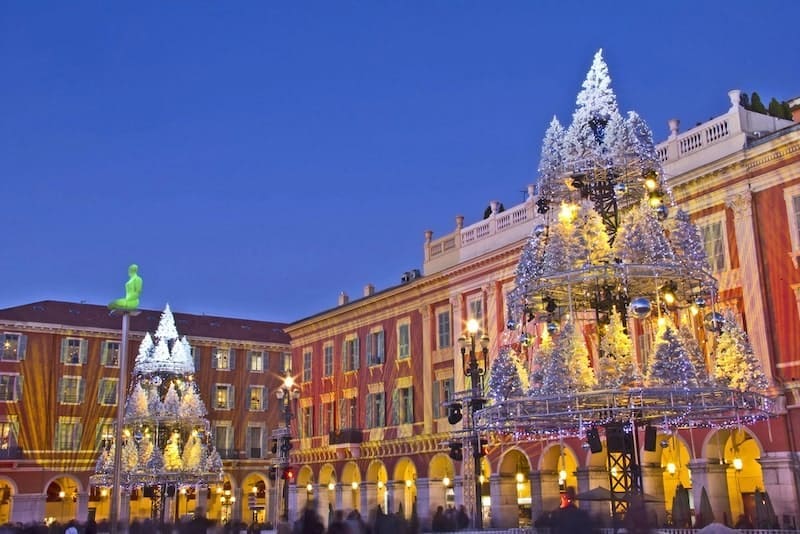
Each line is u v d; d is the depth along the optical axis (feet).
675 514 106.42
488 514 141.79
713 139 110.73
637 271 59.06
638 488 60.34
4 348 211.61
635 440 69.21
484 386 101.40
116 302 106.22
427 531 87.25
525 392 63.72
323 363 193.16
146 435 185.78
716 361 64.23
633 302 58.34
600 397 59.47
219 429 238.27
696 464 105.09
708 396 60.70
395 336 170.09
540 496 126.62
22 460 206.08
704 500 98.27
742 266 104.68
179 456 186.80
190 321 249.96
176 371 195.42
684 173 110.83
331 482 185.37
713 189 109.09
